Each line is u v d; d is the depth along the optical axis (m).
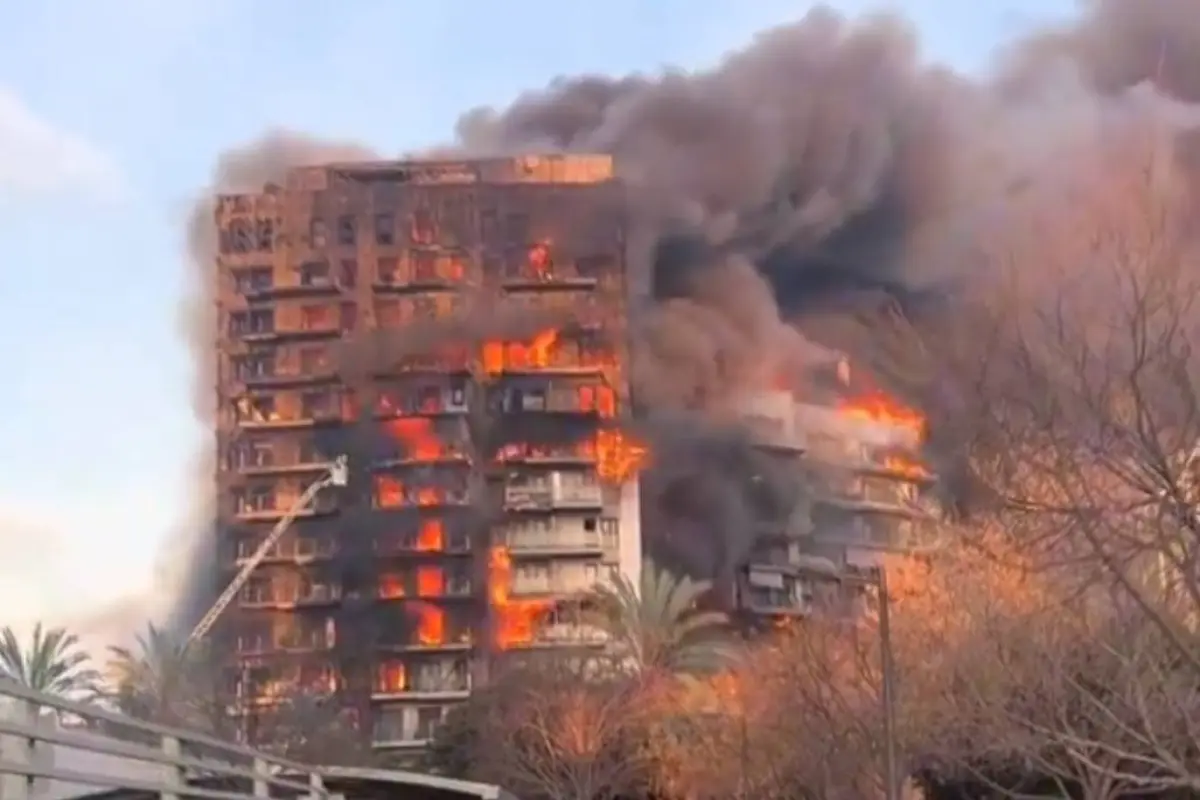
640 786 70.81
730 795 66.69
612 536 111.50
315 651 107.62
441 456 111.44
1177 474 17.86
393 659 106.25
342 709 96.12
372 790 25.77
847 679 51.75
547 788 72.00
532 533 110.81
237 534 112.44
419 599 107.94
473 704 77.25
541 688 76.69
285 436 114.44
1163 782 20.88
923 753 41.47
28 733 12.13
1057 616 28.17
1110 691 24.72
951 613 39.69
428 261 117.81
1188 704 21.59
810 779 50.22
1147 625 23.27
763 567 115.81
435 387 113.75
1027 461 21.89
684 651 76.19
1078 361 20.34
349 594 108.69
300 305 117.94
